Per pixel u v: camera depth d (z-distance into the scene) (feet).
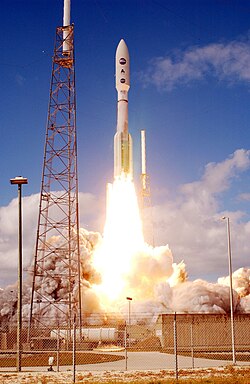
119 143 413.39
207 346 242.58
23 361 181.68
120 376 128.16
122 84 407.44
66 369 150.00
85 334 299.58
